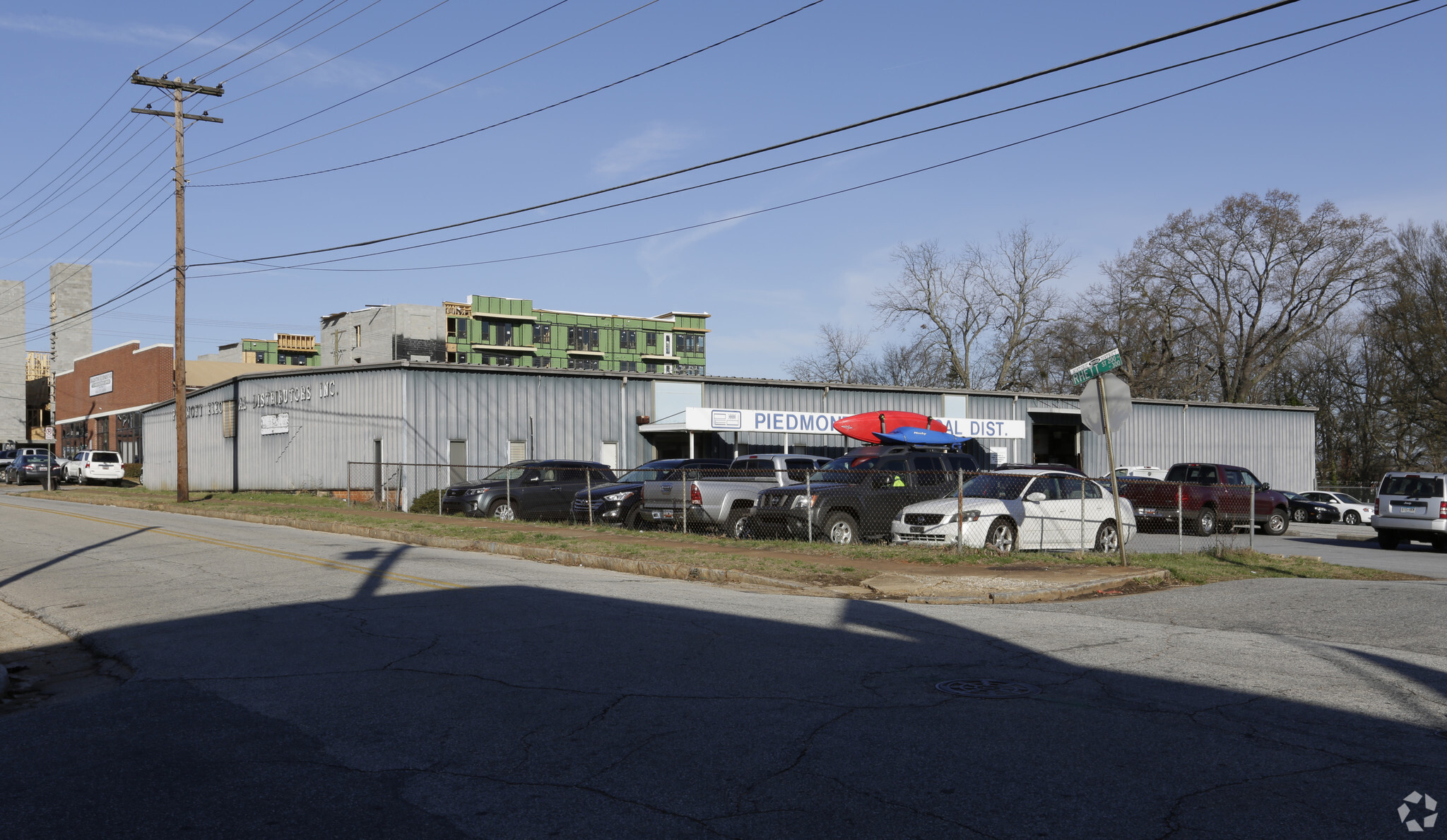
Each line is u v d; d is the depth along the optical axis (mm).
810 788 4918
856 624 9570
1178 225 60531
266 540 19078
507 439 32719
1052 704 6516
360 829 4496
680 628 9227
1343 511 38812
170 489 46719
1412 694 6883
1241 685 7105
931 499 17578
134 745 5926
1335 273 56219
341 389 33719
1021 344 65312
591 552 15625
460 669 7660
